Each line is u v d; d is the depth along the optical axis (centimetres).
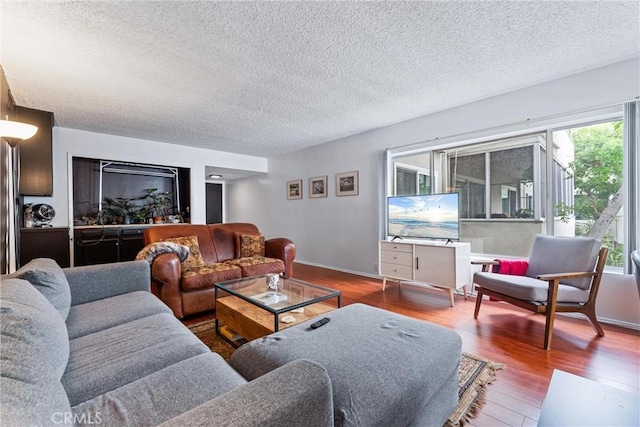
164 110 348
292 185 586
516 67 251
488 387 162
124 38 202
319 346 120
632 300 238
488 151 345
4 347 64
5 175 274
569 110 266
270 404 61
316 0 167
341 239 487
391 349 119
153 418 81
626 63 240
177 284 264
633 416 95
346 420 89
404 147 396
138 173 535
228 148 558
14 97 306
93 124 403
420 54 227
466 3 171
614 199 263
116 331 141
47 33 195
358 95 307
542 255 262
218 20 184
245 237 379
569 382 115
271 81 272
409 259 338
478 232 354
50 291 138
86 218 471
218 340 226
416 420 111
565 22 190
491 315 272
